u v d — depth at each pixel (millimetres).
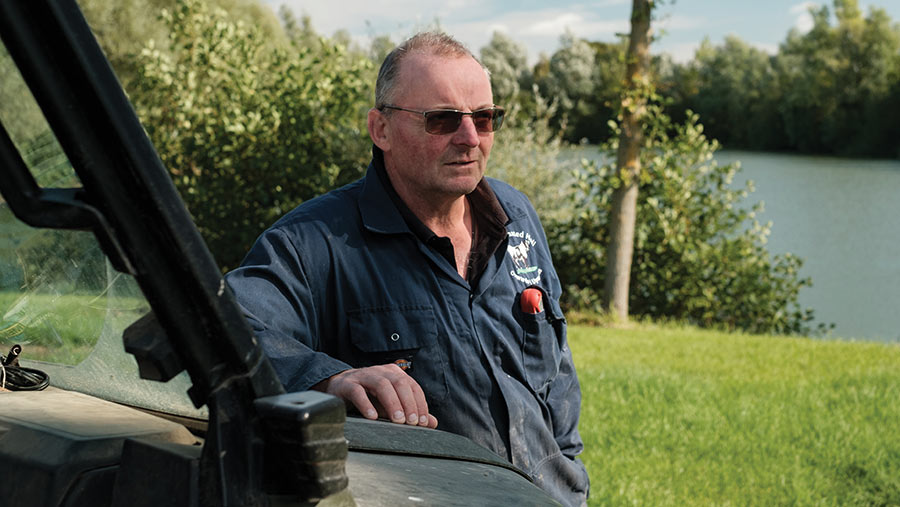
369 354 1941
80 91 660
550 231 12773
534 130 13727
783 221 29562
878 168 55156
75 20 655
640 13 11188
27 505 777
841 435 5258
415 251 1992
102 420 860
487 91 2047
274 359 1697
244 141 11125
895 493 4395
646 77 11383
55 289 1004
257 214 11164
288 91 11203
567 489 2137
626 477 4488
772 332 12570
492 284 2057
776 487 4406
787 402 6152
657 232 12398
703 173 12469
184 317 711
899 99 70125
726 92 79625
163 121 11617
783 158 66250
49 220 667
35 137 730
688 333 10453
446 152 1975
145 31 21281
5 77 707
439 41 2041
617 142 12320
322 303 1936
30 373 1077
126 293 874
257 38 11961
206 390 729
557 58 52094
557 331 2176
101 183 671
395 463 1060
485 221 2127
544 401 2158
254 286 1844
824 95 72562
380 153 2086
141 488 749
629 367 7484
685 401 6105
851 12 74875
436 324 1965
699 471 4625
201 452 749
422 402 1608
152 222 690
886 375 7207
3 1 631
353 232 1974
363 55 12195
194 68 11766
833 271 21156
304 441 709
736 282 12516
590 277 12758
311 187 11242
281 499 757
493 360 2014
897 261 22375
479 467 1134
